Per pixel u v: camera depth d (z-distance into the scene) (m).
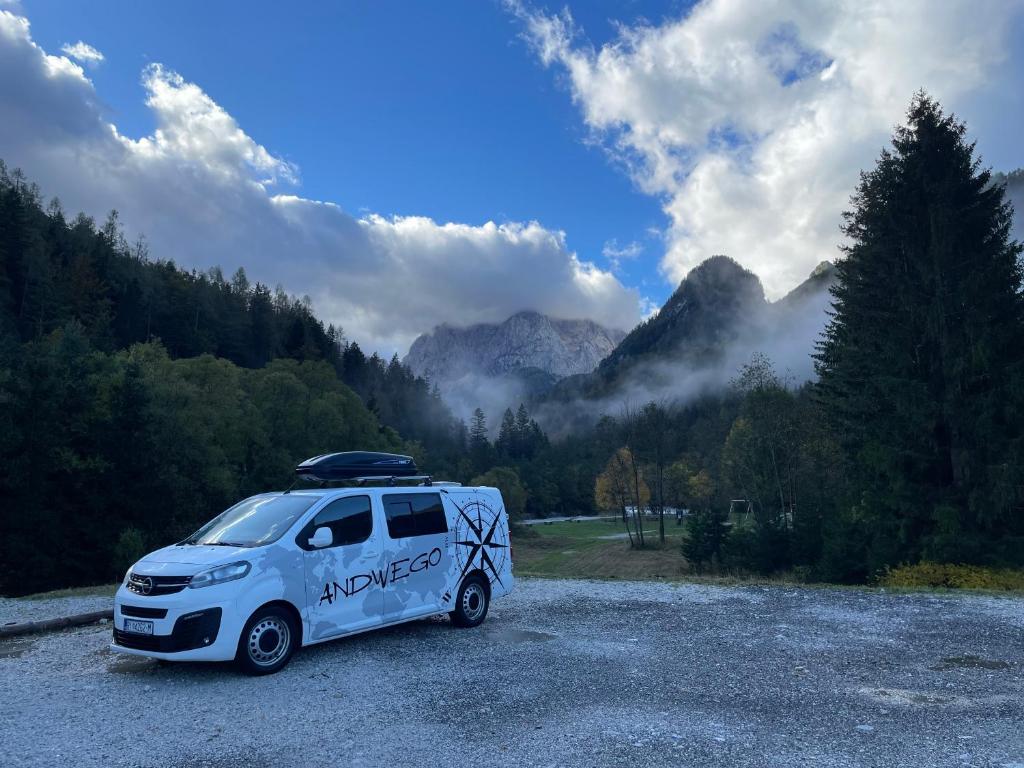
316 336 169.75
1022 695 6.23
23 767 4.65
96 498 32.88
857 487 25.55
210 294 150.25
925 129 24.72
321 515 7.91
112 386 35.69
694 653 7.89
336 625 7.72
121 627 6.96
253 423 56.62
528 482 144.88
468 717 5.66
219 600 6.75
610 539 86.50
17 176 135.12
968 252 23.73
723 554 43.34
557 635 8.91
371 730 5.36
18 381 30.83
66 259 124.06
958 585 20.20
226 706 6.00
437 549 9.10
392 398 186.12
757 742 5.05
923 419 21.92
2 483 29.89
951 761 4.66
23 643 8.93
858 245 28.14
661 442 79.19
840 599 11.41
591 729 5.35
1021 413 20.66
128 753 4.91
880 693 6.32
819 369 34.09
